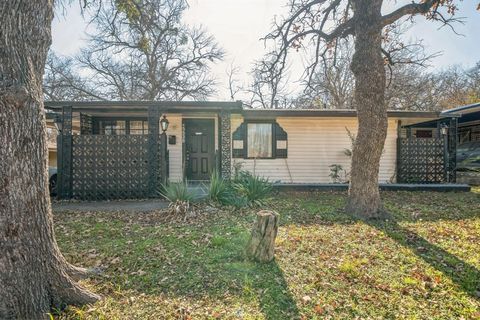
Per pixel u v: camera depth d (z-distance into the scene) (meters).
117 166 8.10
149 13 9.30
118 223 5.30
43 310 2.34
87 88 19.34
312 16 8.88
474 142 13.90
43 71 2.52
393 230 4.91
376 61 5.77
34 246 2.34
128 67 19.44
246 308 2.57
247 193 6.94
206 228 4.93
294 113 9.93
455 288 2.95
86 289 2.76
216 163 10.80
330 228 5.00
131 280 3.06
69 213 6.16
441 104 20.52
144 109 9.09
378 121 5.77
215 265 3.41
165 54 18.84
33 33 2.37
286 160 11.06
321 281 3.05
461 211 6.36
